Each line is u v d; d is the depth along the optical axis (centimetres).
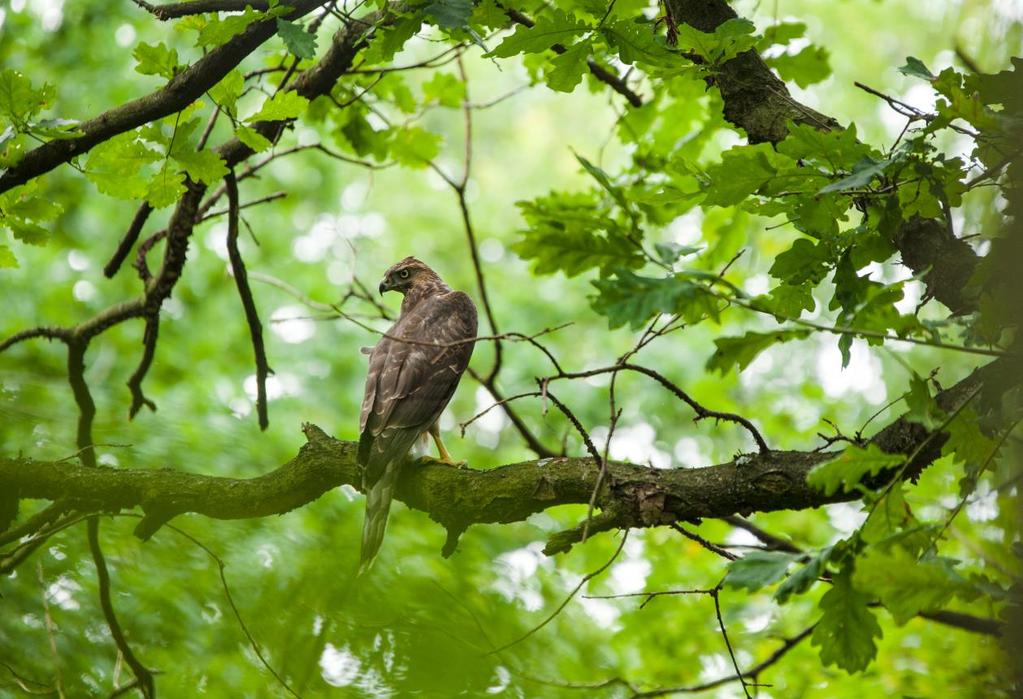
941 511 1161
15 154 780
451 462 892
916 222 751
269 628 1177
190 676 1168
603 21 713
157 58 767
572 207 1064
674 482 732
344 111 1178
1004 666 966
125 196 834
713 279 529
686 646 1301
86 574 1211
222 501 860
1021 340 595
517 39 715
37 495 876
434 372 1016
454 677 1027
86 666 1141
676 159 792
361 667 1062
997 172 672
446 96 1188
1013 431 664
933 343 559
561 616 1438
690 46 728
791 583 531
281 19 714
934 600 504
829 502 703
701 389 1521
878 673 1148
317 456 863
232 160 1000
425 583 1251
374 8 980
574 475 763
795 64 1054
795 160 700
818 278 717
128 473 872
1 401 1373
